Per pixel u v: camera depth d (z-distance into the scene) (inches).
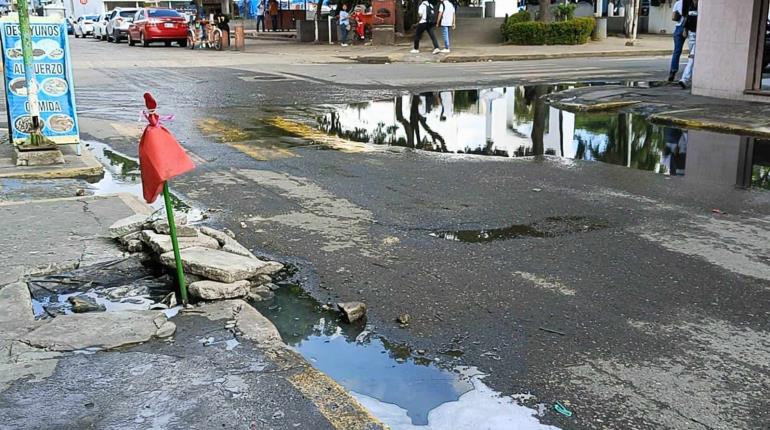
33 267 216.8
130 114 537.0
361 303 189.2
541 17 1304.1
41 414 137.3
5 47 374.6
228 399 143.2
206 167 360.2
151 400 142.6
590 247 238.2
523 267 220.5
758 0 540.4
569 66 935.0
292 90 678.5
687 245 240.1
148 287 205.2
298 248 238.7
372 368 161.6
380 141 434.3
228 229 258.8
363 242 244.7
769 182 328.5
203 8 1558.8
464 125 492.4
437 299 197.5
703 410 143.1
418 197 302.0
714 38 573.0
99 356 160.4
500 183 326.3
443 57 1049.5
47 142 358.9
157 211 278.2
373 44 1294.3
